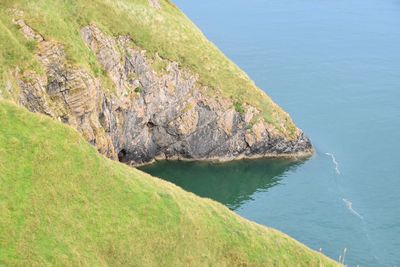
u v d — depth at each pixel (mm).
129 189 60062
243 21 195625
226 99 115062
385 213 100000
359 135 126188
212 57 118438
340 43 178625
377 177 111250
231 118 115312
